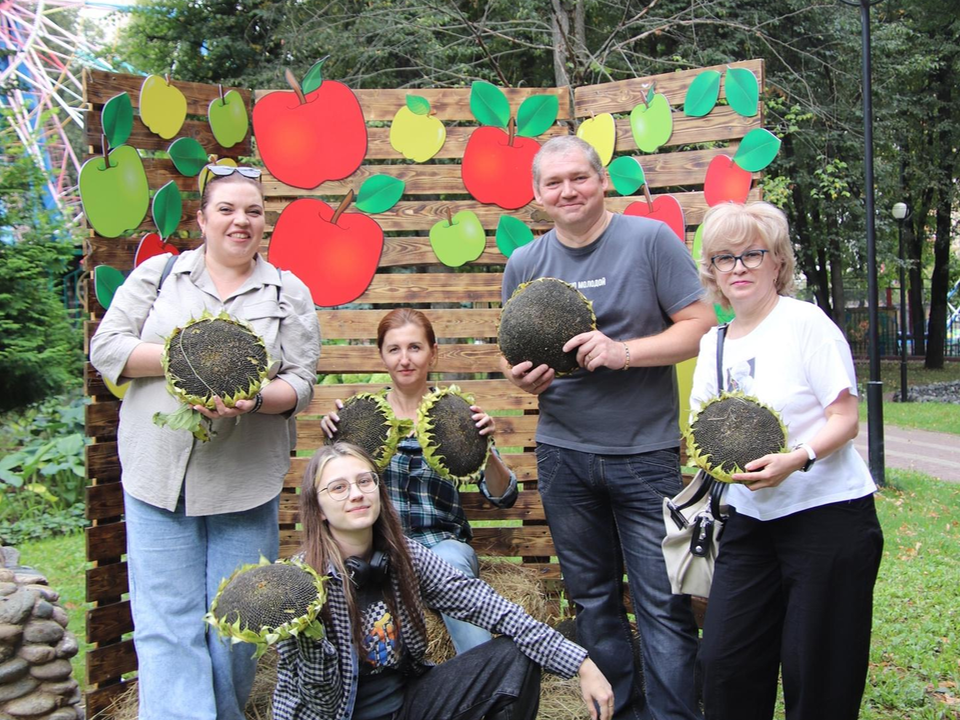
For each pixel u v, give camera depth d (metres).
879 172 17.89
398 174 4.69
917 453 11.66
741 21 14.22
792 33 15.23
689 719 3.39
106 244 4.06
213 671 3.44
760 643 2.96
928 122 20.67
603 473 3.50
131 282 3.42
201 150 4.38
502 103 4.65
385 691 2.93
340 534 2.90
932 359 24.47
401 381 4.02
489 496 3.89
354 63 13.52
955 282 33.16
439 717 2.90
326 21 13.04
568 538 3.64
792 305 2.96
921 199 23.27
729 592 2.99
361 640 2.86
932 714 3.90
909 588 5.70
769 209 2.96
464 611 2.99
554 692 3.84
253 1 14.66
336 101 4.61
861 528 2.78
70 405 10.15
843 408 2.80
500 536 4.75
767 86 14.18
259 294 3.46
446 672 2.94
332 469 2.86
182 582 3.38
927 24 20.03
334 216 4.62
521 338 3.34
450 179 4.71
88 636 3.96
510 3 13.53
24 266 8.34
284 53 13.68
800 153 16.39
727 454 2.84
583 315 3.35
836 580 2.77
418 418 3.61
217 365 3.05
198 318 3.31
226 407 3.07
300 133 4.61
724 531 3.07
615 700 3.62
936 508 8.17
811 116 14.87
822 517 2.79
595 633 3.62
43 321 8.83
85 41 19.00
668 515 3.24
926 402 17.38
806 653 2.78
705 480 3.17
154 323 3.35
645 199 4.61
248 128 4.63
